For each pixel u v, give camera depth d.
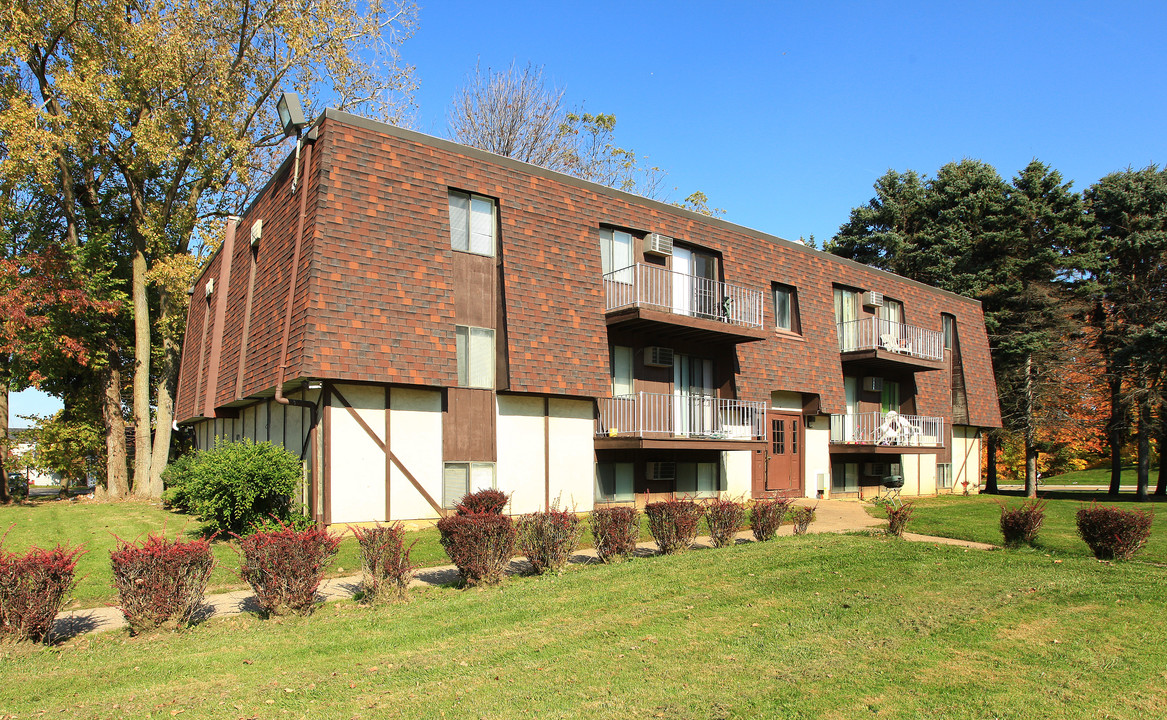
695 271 19.83
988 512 18.12
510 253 15.63
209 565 8.34
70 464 27.56
